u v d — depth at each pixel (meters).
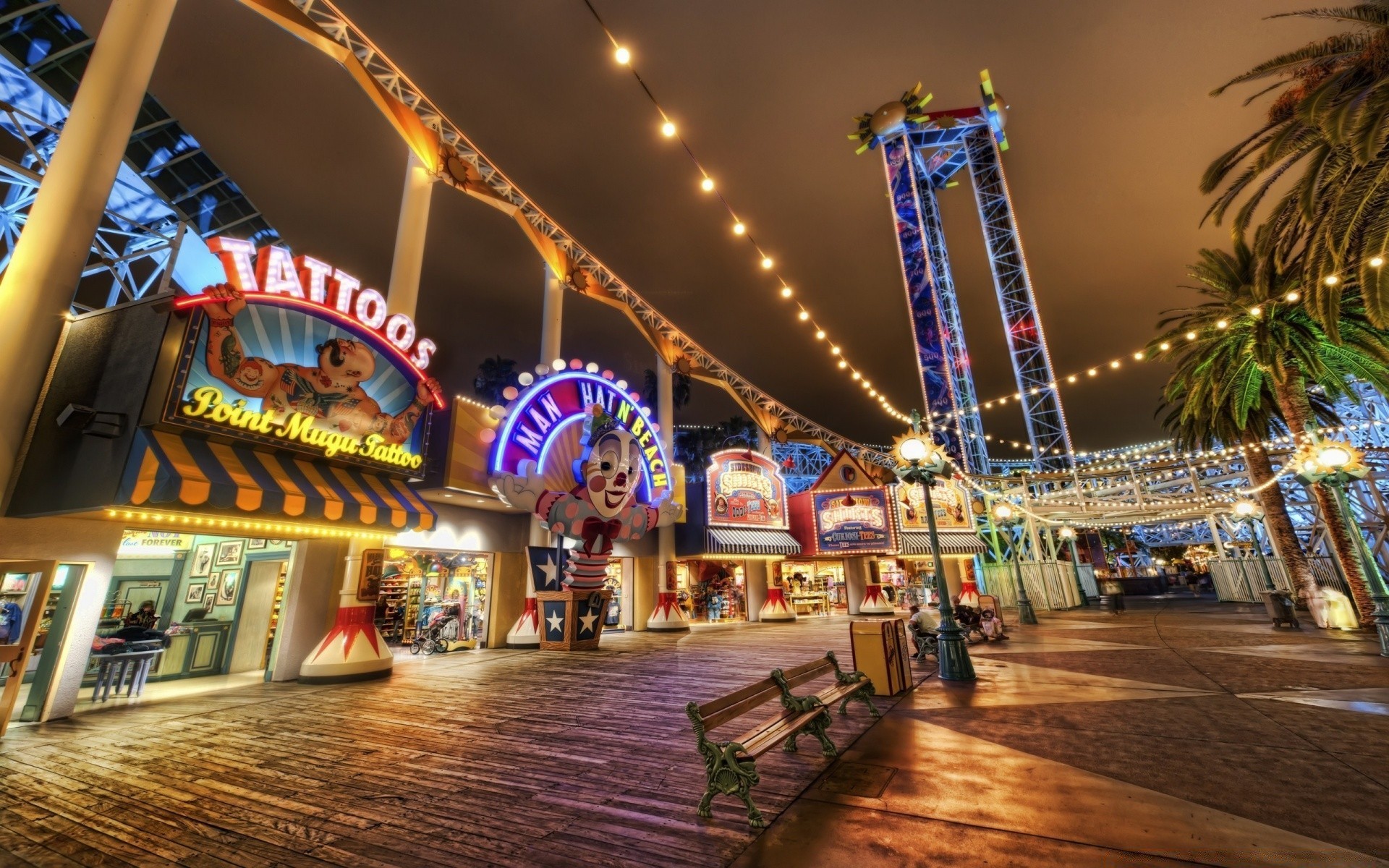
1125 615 20.75
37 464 7.71
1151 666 9.60
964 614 13.97
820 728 5.26
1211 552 48.59
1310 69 11.55
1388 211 10.42
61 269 7.75
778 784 4.56
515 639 15.36
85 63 18.06
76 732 6.75
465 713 7.58
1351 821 3.56
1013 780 4.46
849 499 25.08
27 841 3.79
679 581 24.88
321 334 9.77
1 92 17.33
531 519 16.77
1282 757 4.84
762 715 7.30
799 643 15.03
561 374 15.08
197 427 7.92
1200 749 5.12
